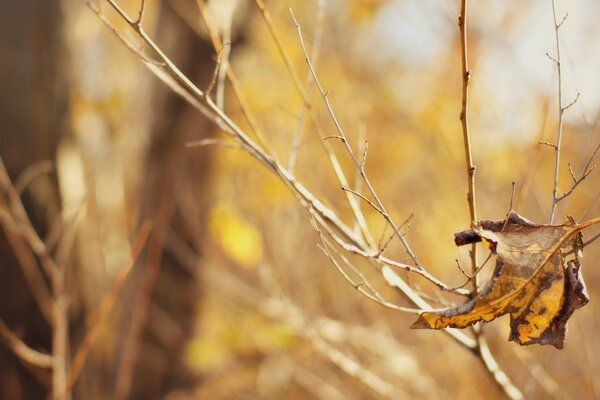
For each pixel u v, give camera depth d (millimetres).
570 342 3027
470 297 1468
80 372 3467
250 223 4242
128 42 1820
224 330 4441
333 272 3926
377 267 1816
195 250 4254
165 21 4031
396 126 4344
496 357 2805
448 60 4016
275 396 4738
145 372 4160
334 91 4539
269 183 4215
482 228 1333
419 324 1331
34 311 3281
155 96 4273
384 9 4844
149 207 4160
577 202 3203
